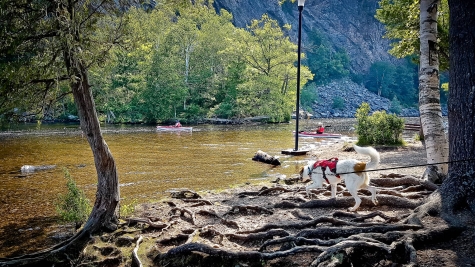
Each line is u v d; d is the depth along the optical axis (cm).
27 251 626
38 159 1537
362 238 481
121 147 1948
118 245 607
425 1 871
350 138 2455
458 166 594
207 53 4900
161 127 3173
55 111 800
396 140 1741
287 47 4759
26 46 567
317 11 10512
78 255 594
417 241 480
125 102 4259
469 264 431
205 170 1309
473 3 586
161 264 525
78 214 700
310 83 8338
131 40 686
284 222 655
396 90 9388
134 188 1037
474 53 587
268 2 9438
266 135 2711
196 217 737
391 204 705
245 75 4578
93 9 646
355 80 9681
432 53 860
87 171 1278
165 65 4359
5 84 546
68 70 602
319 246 491
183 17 4781
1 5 507
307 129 3344
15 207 855
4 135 2567
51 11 558
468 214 551
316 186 774
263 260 489
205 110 4591
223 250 507
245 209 756
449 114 622
